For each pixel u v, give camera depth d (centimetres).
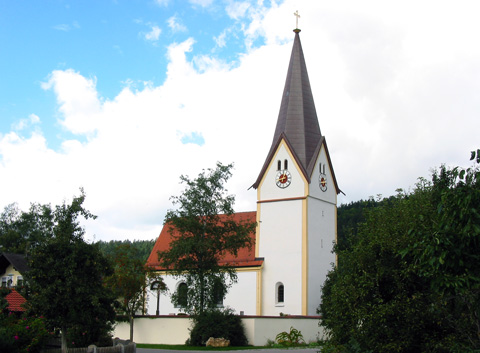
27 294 2705
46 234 2878
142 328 5200
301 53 6744
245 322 4694
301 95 6519
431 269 1711
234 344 4566
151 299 6781
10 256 5497
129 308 5162
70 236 2747
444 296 1777
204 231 4800
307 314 5803
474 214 1561
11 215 9319
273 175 6338
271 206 6278
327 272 6228
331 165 6588
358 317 2167
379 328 2141
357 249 2384
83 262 2748
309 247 6016
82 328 2748
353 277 2325
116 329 5322
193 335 4609
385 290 2273
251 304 6097
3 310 3244
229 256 6419
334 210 6569
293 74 6631
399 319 2141
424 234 1720
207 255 4791
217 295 4897
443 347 1967
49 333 2959
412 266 2089
